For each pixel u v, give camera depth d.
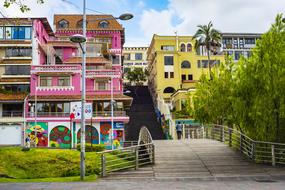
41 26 62.69
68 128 52.84
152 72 88.12
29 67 56.97
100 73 56.56
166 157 24.70
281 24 23.02
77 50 64.62
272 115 22.53
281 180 17.73
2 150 22.16
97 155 22.61
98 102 54.91
